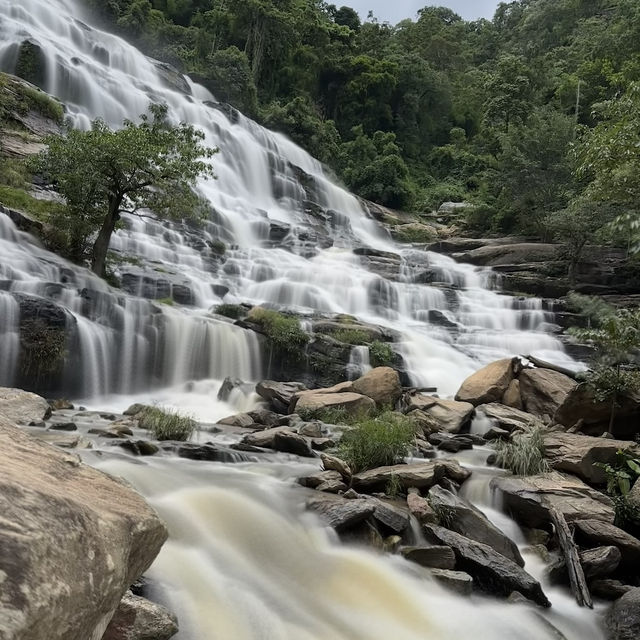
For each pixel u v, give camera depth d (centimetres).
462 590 541
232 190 3491
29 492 179
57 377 1234
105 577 179
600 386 1062
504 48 8181
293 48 5588
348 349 1659
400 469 781
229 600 419
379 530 620
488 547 607
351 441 878
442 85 6481
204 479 648
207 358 1510
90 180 1548
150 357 1423
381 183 5016
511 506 756
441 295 2627
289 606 441
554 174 3638
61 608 146
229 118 4103
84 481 244
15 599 132
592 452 859
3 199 1758
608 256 2989
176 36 4806
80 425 877
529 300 2586
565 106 5288
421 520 660
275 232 3145
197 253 2372
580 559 626
